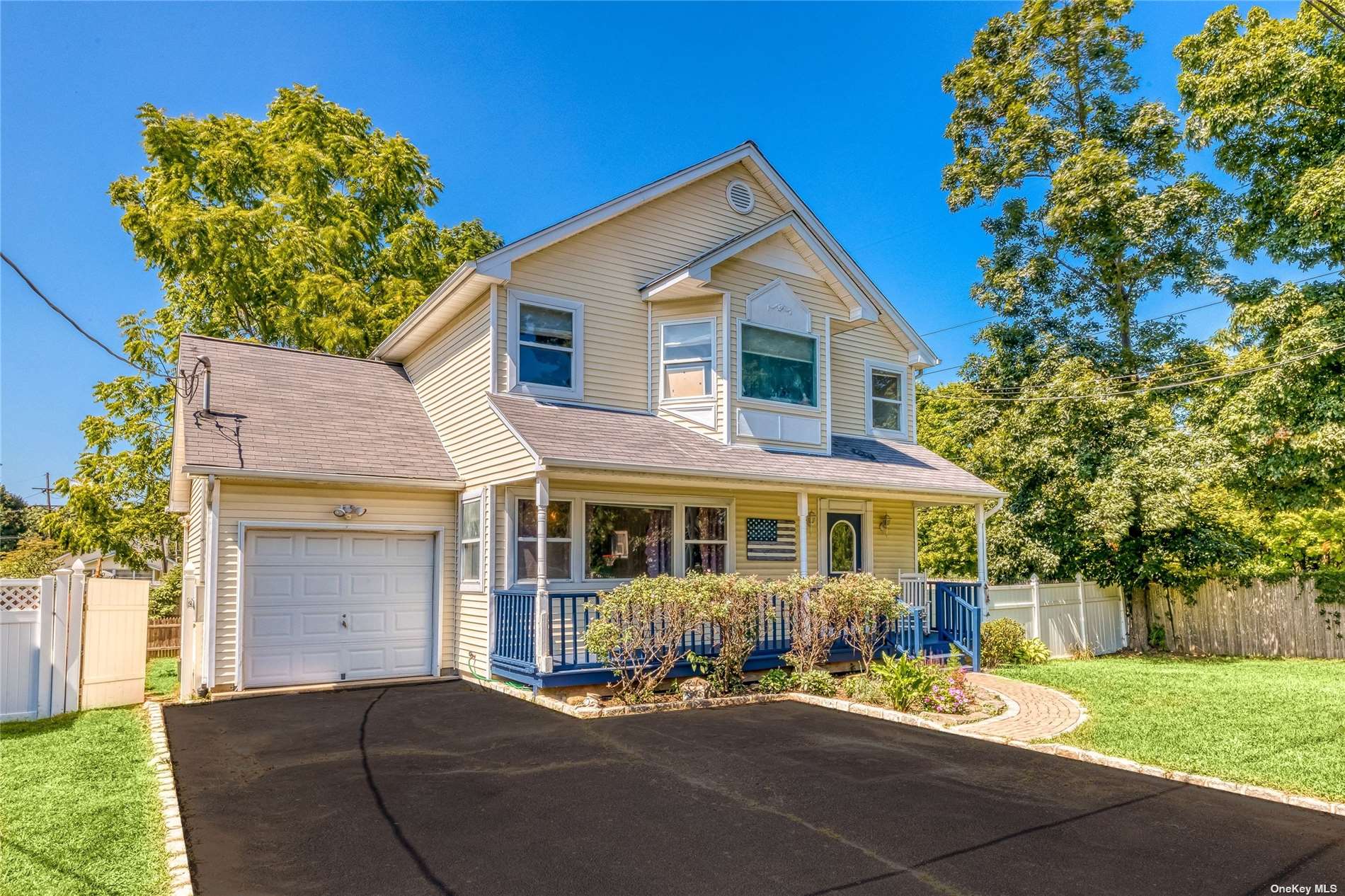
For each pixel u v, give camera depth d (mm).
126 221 20328
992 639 13711
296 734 8133
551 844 5078
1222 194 19250
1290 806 5898
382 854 4898
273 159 22062
